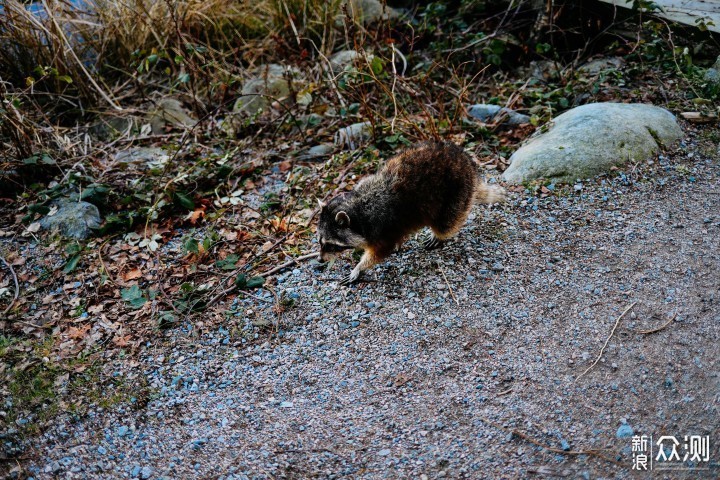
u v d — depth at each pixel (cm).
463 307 285
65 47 390
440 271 298
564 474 243
